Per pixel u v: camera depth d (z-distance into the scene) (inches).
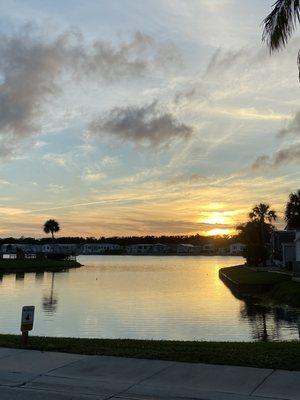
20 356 390.9
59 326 946.1
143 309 1247.5
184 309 1251.2
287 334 876.6
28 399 283.4
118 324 979.3
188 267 3961.6
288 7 619.5
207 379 318.3
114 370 344.8
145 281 2353.6
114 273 3058.6
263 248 3090.6
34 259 4370.1
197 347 429.7
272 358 369.4
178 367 349.7
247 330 927.0
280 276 1895.9
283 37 631.2
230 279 2050.9
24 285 2092.8
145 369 346.0
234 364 354.9
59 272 3184.1
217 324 1000.2
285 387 298.0
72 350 411.8
